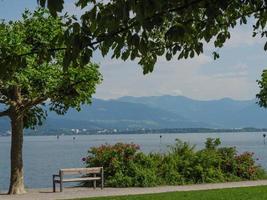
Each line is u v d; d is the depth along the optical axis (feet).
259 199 69.31
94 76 77.77
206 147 107.34
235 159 103.04
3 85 74.64
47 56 23.03
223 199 69.67
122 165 95.66
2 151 425.28
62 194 80.28
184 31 21.54
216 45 31.04
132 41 21.01
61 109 85.87
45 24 68.28
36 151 391.86
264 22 29.73
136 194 77.51
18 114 81.92
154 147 371.76
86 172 87.92
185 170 98.07
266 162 179.73
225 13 29.07
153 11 19.30
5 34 63.93
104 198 71.97
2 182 131.95
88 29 21.17
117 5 19.27
